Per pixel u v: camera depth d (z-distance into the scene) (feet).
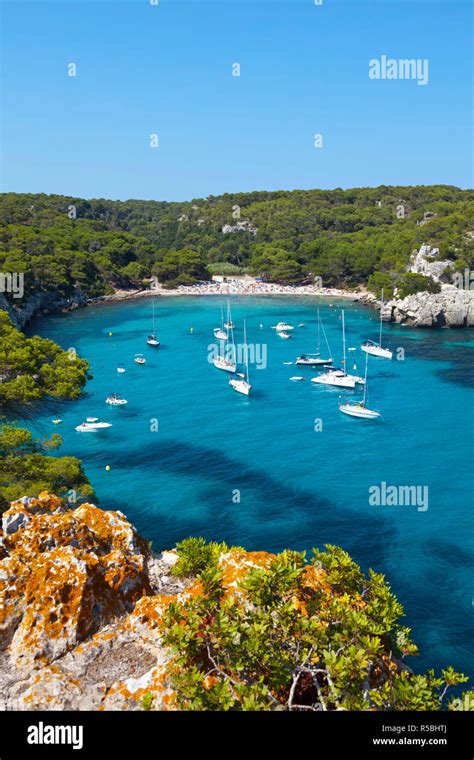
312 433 235.61
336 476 193.26
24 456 97.55
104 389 301.84
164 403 278.46
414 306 481.46
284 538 153.28
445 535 154.20
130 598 54.70
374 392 294.87
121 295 647.15
